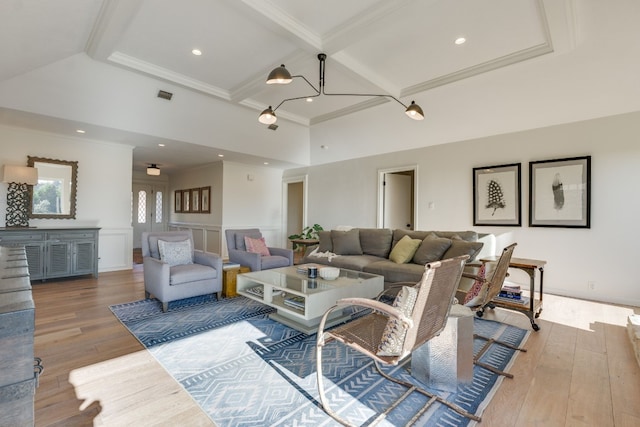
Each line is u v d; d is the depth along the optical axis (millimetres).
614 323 2885
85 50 3131
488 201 4441
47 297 3584
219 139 5238
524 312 2762
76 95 3602
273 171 7676
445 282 1495
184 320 2869
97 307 3223
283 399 1688
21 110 3502
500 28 2836
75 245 4387
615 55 3014
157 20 2750
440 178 4953
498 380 1902
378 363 2080
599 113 3570
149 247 3596
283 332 2613
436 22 2762
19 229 3945
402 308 1527
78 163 4797
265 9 2529
